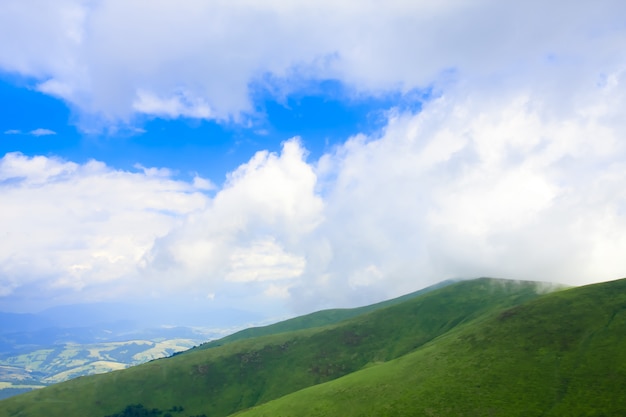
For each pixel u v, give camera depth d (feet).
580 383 420.36
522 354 495.41
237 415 563.07
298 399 547.49
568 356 467.93
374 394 499.92
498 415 403.95
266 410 542.57
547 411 393.70
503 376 463.83
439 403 444.14
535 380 442.50
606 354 451.12
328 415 480.23
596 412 375.04
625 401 379.76
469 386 460.96
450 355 547.49
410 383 503.20
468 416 412.36
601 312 532.73
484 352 524.93
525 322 562.66
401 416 437.58
